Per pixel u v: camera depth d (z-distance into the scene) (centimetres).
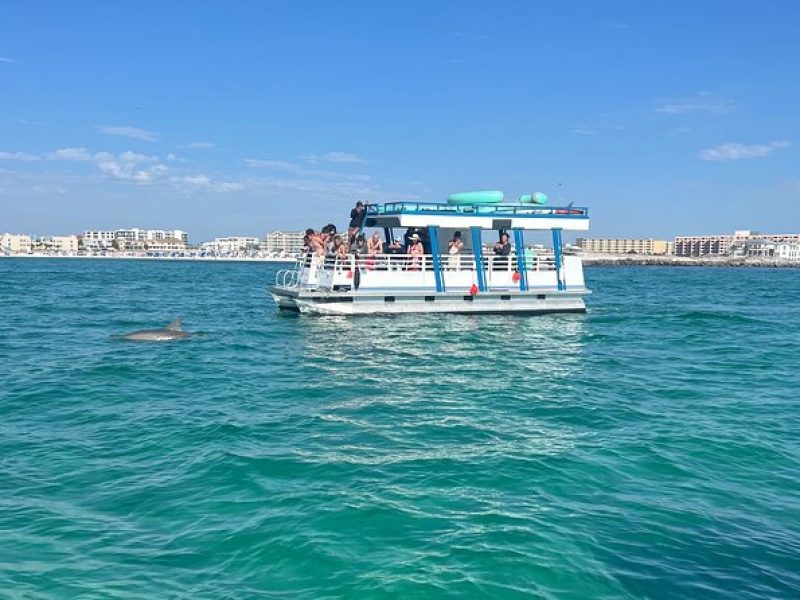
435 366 2011
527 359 2158
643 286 7656
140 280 8238
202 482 984
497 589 688
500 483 985
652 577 725
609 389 1706
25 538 803
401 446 1172
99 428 1289
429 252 3462
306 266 3434
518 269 3369
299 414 1405
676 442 1212
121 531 823
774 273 14712
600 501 927
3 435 1239
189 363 2025
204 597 673
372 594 677
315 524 831
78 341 2503
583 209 3491
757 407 1513
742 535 834
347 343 2450
